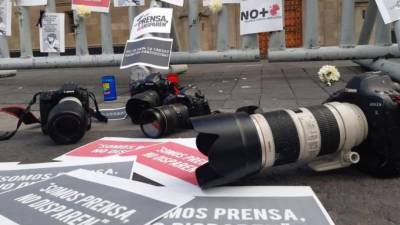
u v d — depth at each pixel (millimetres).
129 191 785
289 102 1779
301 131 805
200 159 981
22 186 835
